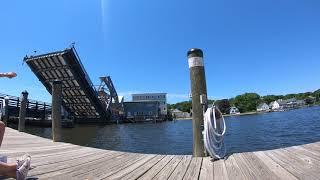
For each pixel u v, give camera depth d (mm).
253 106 117938
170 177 3031
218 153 3822
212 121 3855
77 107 31984
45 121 27812
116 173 3322
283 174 2750
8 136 7906
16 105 22703
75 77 24672
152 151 14555
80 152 4961
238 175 2887
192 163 3623
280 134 22172
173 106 105000
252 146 15508
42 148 5543
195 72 4059
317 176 2570
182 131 29750
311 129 25000
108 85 37219
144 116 54938
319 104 126312
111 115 38469
